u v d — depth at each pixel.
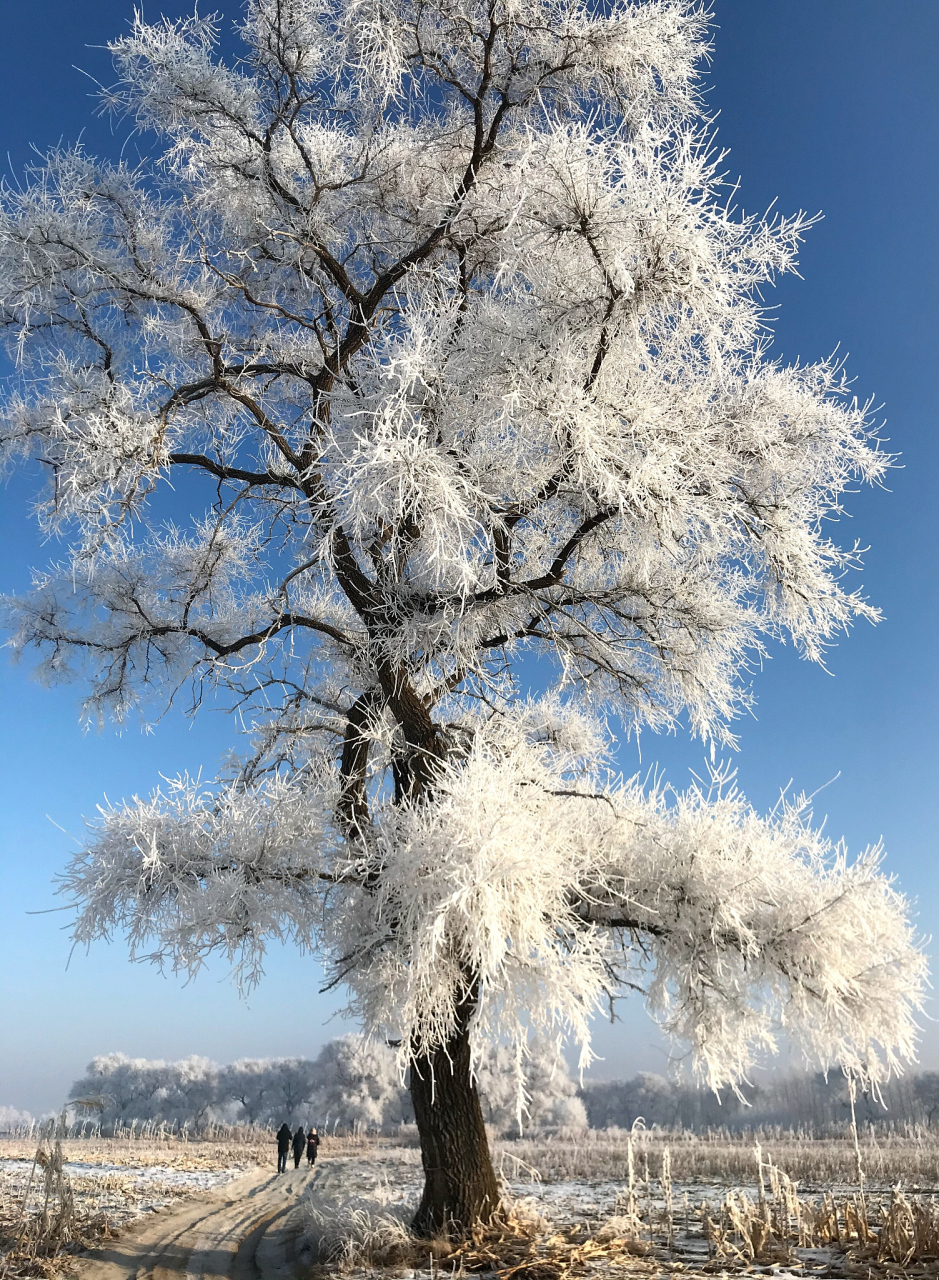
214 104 9.66
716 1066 8.06
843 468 8.27
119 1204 12.66
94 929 7.97
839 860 7.97
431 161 10.72
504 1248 7.65
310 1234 9.67
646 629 9.95
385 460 6.48
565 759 8.77
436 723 10.52
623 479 7.32
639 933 8.71
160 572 11.55
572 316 7.26
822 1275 6.66
